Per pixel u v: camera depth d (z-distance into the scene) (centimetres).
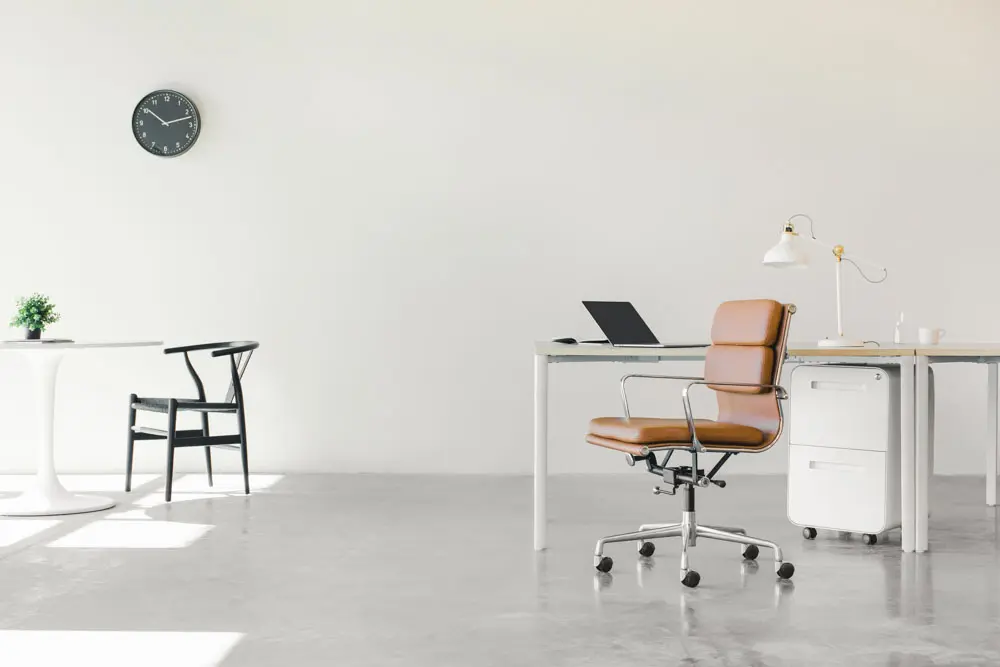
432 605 284
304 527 406
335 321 571
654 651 240
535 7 570
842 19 571
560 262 571
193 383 571
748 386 315
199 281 569
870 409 371
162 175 569
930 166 572
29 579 315
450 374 573
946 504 473
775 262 432
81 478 544
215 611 277
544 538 363
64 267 567
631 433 308
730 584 309
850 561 344
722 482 316
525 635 254
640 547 353
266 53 569
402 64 571
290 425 572
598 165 571
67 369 567
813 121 571
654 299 572
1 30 566
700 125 571
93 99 568
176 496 487
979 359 383
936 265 572
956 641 249
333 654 238
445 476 562
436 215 571
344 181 571
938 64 571
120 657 236
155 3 568
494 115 571
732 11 571
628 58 571
